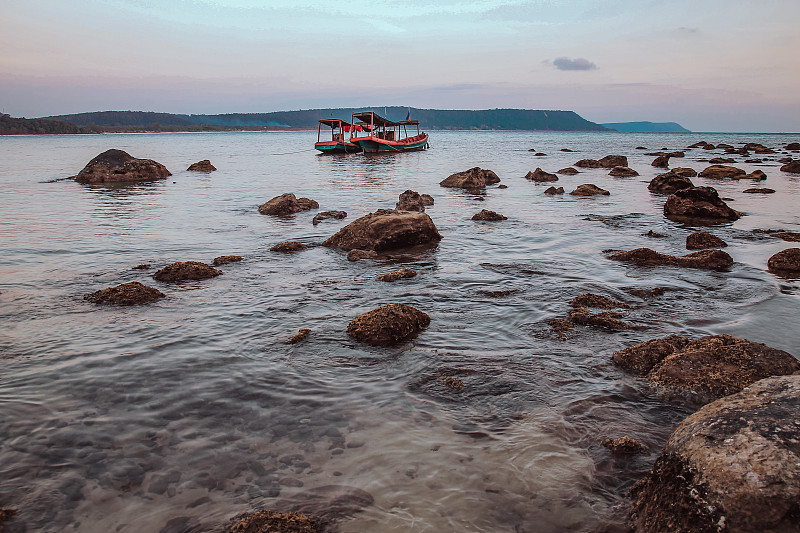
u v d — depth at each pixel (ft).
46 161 155.94
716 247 45.32
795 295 31.65
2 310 28.02
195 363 22.00
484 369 21.67
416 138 255.50
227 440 16.38
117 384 20.03
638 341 24.63
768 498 10.36
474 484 14.28
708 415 13.12
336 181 105.09
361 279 35.42
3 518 12.85
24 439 16.30
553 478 14.61
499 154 213.66
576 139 481.87
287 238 48.80
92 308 28.66
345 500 13.60
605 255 42.55
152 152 228.43
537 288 33.27
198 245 45.44
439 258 41.73
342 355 23.08
